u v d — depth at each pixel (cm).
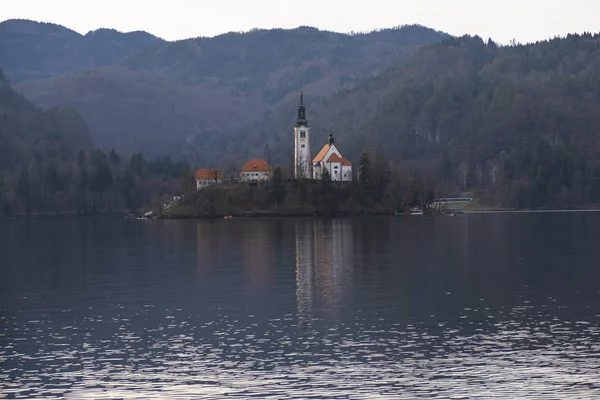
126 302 15625
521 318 13562
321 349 11631
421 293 16325
